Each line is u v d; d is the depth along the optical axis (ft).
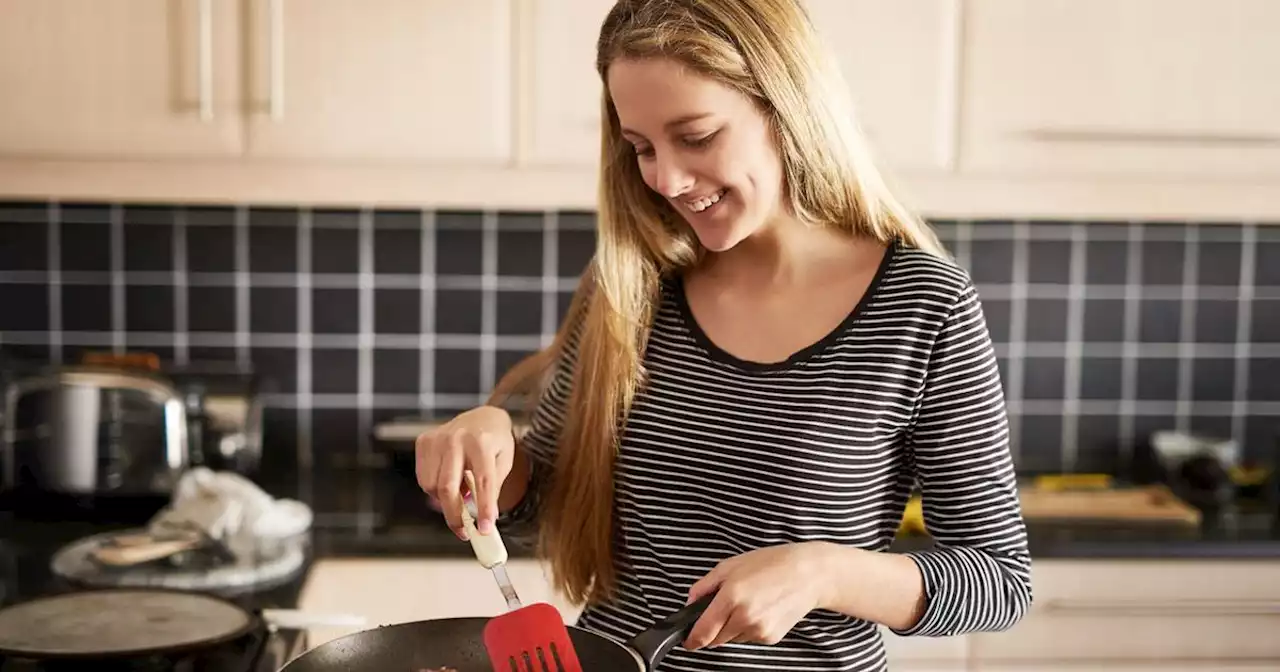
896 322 3.97
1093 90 6.88
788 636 4.03
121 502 6.90
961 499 3.96
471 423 4.07
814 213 4.08
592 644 3.49
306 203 6.81
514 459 4.32
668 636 3.30
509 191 6.82
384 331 7.93
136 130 6.62
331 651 3.55
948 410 3.94
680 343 4.21
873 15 6.75
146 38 6.57
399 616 6.52
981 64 6.82
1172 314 8.16
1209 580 6.73
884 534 4.12
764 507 3.96
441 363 7.98
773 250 4.14
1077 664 6.74
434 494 3.95
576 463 4.27
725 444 4.02
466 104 6.68
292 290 7.86
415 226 7.88
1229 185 7.10
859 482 3.97
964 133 6.86
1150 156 6.94
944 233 8.04
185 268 7.79
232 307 7.84
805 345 4.03
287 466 7.94
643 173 3.94
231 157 6.66
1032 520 7.04
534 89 6.70
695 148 3.81
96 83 6.58
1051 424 8.20
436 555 6.54
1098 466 8.23
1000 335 8.13
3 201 7.63
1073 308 8.13
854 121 4.08
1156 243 8.11
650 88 3.74
